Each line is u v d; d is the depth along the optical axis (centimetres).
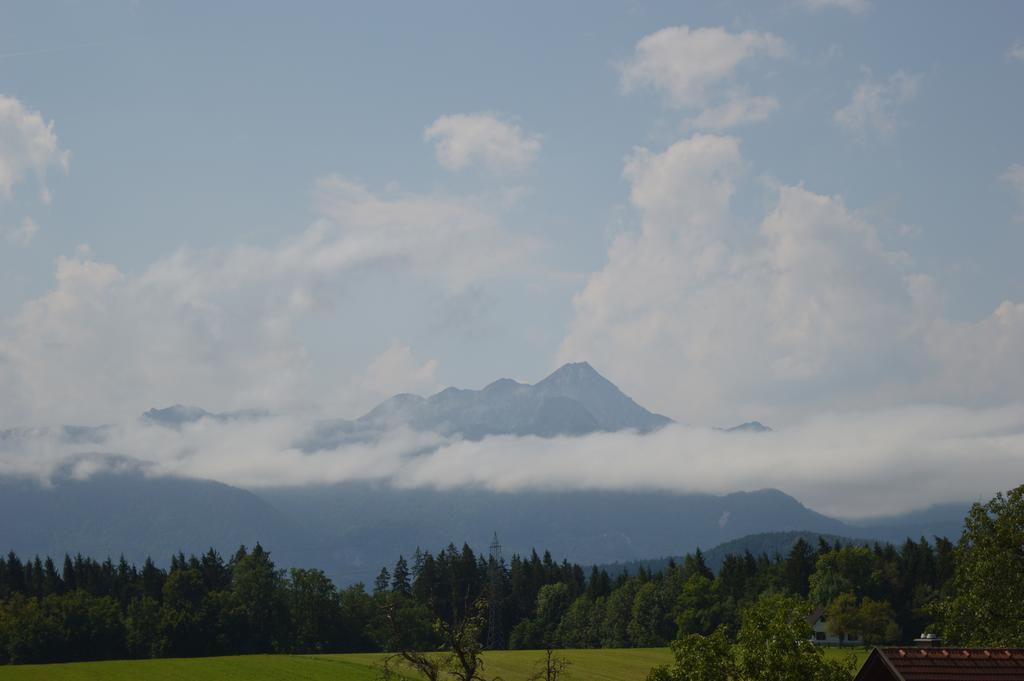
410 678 9519
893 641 16438
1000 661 3189
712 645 4250
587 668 12225
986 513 5925
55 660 15762
